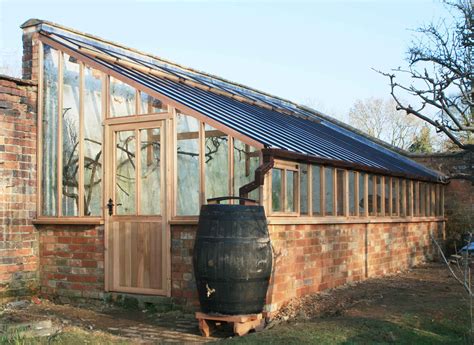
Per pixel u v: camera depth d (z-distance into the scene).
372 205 13.47
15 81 10.85
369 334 7.47
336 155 12.00
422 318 8.53
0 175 10.55
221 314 8.04
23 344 6.72
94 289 10.33
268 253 8.23
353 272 12.35
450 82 8.41
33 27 11.52
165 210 9.65
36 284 10.97
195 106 10.03
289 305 9.63
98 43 12.85
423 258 16.69
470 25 8.97
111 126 10.37
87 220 10.38
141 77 10.95
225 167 10.12
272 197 9.45
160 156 9.80
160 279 9.62
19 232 10.79
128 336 8.02
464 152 18.61
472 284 12.01
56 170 11.16
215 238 7.99
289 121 15.09
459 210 18.98
